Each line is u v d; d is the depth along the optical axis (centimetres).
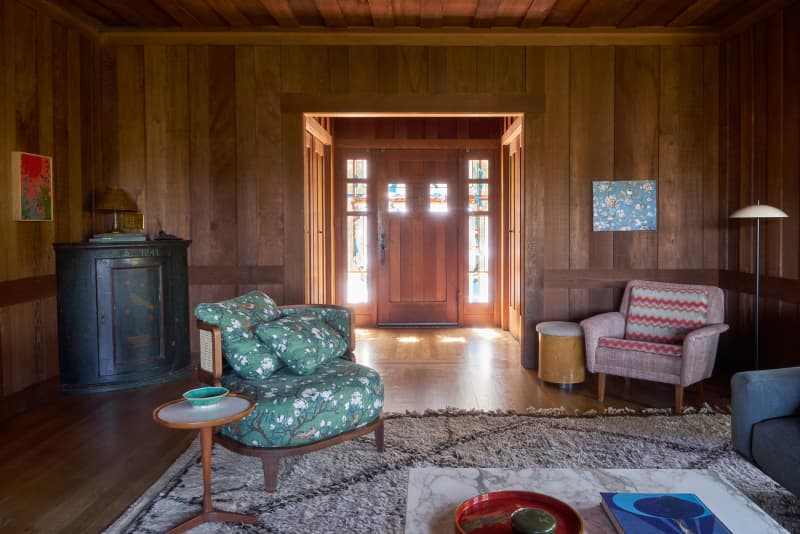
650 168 495
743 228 462
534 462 293
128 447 325
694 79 492
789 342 409
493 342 624
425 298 734
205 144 502
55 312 437
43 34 423
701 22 477
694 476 196
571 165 496
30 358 406
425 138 722
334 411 279
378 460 298
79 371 428
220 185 504
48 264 430
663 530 155
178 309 475
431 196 728
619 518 161
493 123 720
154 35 496
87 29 478
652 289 432
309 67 497
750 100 448
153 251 452
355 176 728
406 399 409
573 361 432
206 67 499
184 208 505
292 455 268
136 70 500
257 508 249
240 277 506
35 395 407
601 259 499
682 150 494
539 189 498
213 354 286
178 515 244
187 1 439
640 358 385
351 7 447
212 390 243
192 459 303
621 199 494
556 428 344
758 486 266
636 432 337
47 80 429
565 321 484
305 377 294
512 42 491
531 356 503
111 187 492
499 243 724
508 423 353
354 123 722
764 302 436
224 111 500
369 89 496
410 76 496
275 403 264
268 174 502
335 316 346
